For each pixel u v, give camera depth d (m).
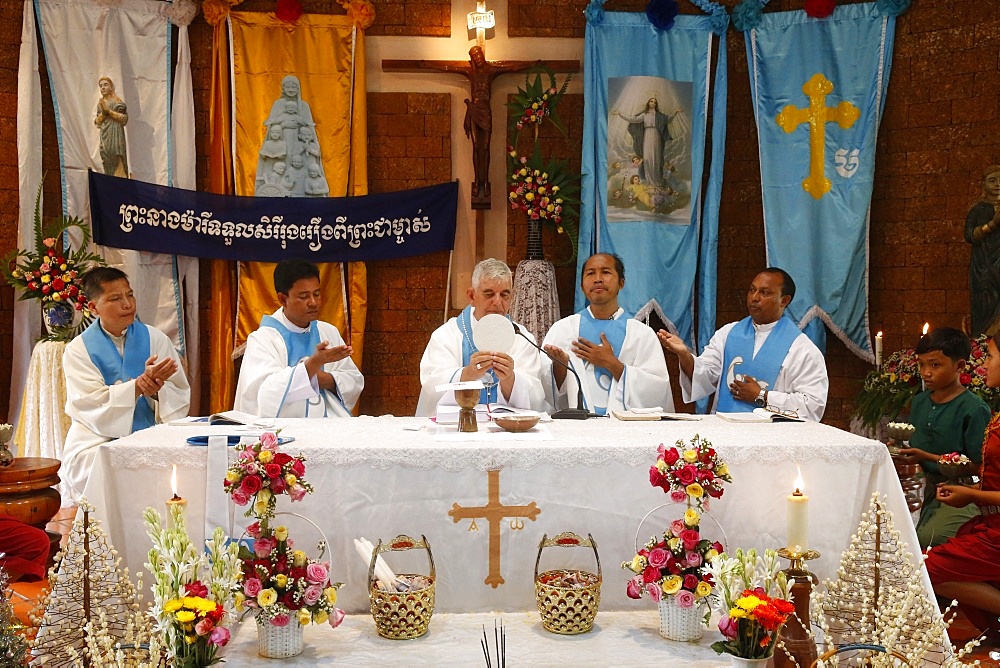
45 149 6.46
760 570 2.73
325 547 2.72
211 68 6.66
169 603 2.23
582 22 6.82
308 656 2.56
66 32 6.38
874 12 6.31
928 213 6.30
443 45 6.85
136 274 6.49
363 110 6.68
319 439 2.92
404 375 6.93
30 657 2.30
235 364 6.73
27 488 4.09
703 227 6.69
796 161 6.45
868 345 6.41
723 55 6.64
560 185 6.41
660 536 2.87
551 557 2.90
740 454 2.86
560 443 2.86
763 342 4.80
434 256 6.91
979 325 5.71
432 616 2.85
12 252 6.10
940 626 2.26
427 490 2.81
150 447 2.77
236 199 6.57
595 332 4.65
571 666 2.48
